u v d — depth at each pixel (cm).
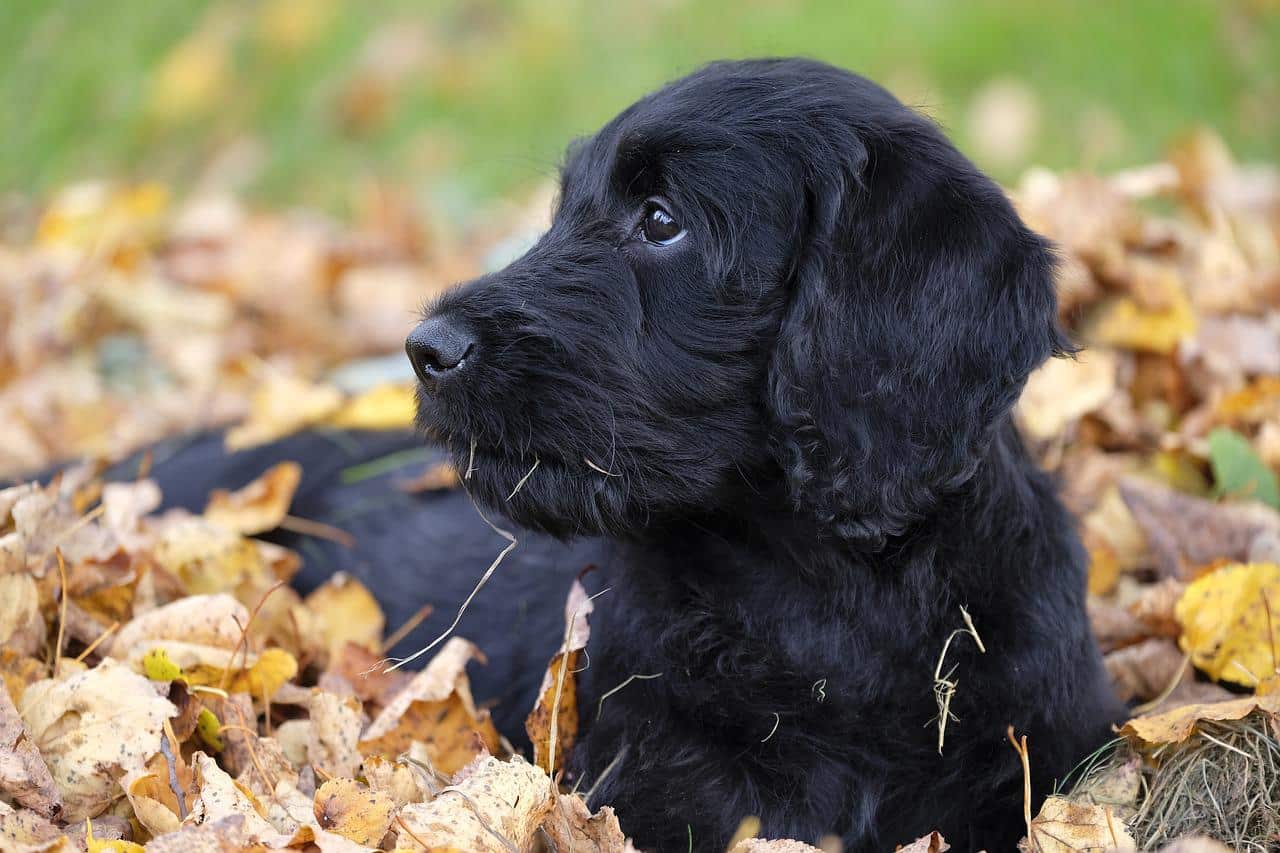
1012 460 396
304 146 1241
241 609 436
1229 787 380
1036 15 1198
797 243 388
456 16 1403
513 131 1196
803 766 381
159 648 399
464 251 979
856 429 374
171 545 473
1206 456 537
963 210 377
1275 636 434
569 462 382
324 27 1382
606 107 1197
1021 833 382
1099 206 617
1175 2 1161
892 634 381
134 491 524
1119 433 563
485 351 384
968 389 372
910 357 371
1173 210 816
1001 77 1138
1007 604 383
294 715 428
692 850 371
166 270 897
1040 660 382
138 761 360
